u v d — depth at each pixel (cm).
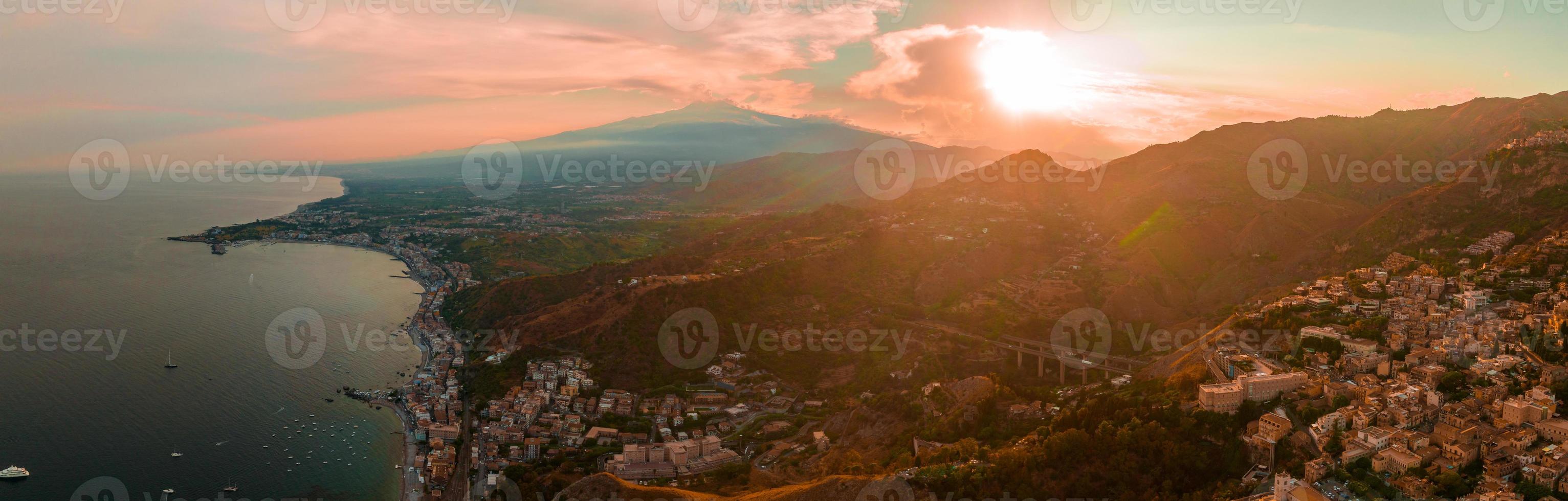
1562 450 17325
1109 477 19725
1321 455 18575
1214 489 18712
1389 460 17775
